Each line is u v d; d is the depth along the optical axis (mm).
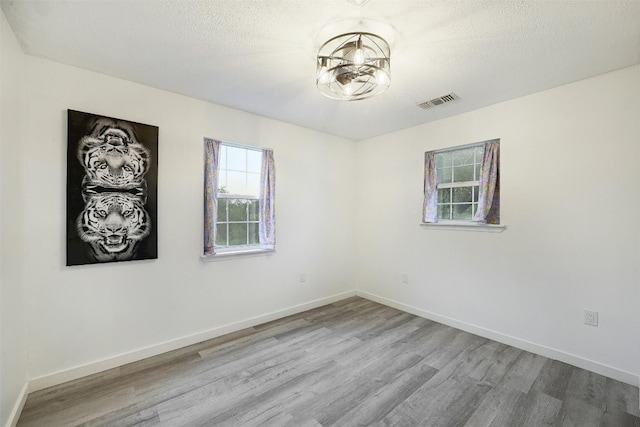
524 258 2621
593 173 2258
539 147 2529
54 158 2051
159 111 2520
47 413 1771
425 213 3422
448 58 2010
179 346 2629
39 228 1995
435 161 3381
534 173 2557
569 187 2371
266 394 1968
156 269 2512
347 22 1648
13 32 1708
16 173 1778
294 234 3543
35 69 1985
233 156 3102
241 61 2078
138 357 2402
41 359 2006
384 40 1772
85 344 2180
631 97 2100
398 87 2457
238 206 3143
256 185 3270
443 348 2637
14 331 1720
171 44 1872
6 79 1608
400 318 3391
